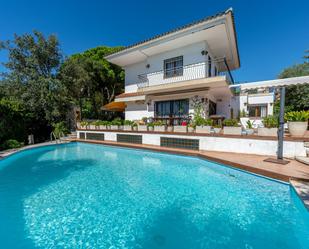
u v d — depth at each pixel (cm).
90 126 1784
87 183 687
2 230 395
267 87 798
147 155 1173
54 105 1855
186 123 1261
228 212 459
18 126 1619
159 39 1463
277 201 504
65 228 401
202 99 1428
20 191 615
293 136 849
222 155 916
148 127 1357
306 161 695
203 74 1409
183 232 381
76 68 2181
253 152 906
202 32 1281
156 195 572
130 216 450
